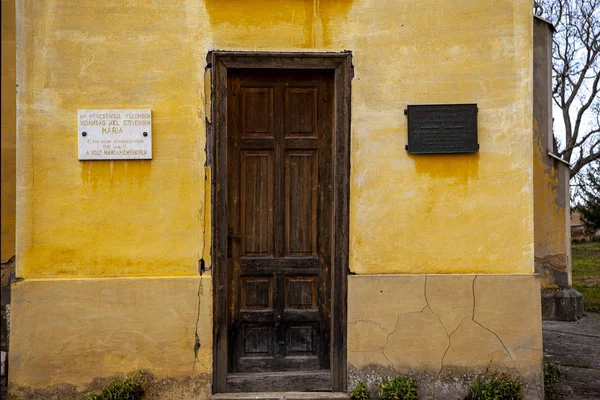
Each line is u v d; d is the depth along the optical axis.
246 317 3.98
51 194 3.79
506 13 3.92
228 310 3.96
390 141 3.92
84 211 3.81
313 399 3.79
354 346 3.87
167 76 3.86
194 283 3.82
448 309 3.88
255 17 3.89
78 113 3.80
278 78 4.01
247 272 3.99
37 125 3.79
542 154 7.43
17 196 3.77
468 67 3.92
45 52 3.80
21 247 3.77
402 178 3.91
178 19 3.86
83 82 3.82
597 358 5.11
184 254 3.85
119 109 3.83
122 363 3.79
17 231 3.77
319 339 4.01
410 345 3.88
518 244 3.90
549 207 7.39
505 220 3.91
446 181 3.92
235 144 3.99
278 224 4.00
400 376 3.86
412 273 3.90
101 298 3.78
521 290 3.87
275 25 3.89
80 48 3.82
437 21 3.92
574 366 4.83
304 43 3.90
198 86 3.87
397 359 3.87
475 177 3.91
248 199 4.01
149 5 3.85
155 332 3.80
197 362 3.82
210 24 3.87
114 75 3.83
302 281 4.02
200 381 3.81
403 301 3.88
